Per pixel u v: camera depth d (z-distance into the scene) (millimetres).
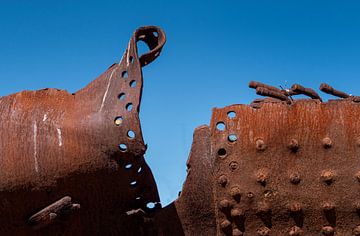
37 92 2979
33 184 2830
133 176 2873
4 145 2850
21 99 2957
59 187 2840
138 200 2920
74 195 2855
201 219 2854
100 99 2904
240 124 2848
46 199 2848
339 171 2807
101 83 2941
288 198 2811
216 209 2836
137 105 2846
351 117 2834
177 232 2867
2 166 2828
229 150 2838
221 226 2836
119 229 2910
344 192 2799
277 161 2820
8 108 2930
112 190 2873
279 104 2861
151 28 3018
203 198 2836
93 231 2898
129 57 2920
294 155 2822
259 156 2826
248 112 2859
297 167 2816
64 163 2836
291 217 2818
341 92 3066
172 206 2879
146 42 3131
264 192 2812
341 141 2816
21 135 2863
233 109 2867
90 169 2840
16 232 2863
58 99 2961
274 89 3084
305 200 2807
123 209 2906
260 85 3062
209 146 2846
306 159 2820
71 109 2920
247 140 2834
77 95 2959
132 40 2936
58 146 2848
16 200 2836
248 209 2826
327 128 2826
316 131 2826
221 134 2850
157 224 2887
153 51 3000
